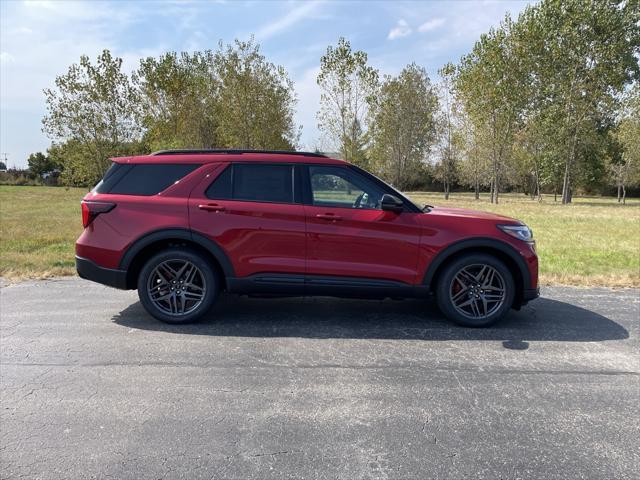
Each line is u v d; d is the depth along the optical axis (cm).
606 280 651
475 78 3041
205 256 446
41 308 501
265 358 372
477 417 285
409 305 530
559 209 2578
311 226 435
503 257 454
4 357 368
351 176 450
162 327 443
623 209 2617
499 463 238
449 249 437
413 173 4262
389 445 254
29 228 1180
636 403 304
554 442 258
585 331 446
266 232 435
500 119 3095
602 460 242
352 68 2920
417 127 4038
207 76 3297
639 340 423
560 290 610
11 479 220
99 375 337
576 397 312
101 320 462
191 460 238
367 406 297
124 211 439
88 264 445
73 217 1526
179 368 351
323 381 332
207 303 447
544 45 2973
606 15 2814
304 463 237
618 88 2925
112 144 2803
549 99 3150
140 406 293
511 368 358
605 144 3538
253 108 3028
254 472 229
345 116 3012
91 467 231
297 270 439
